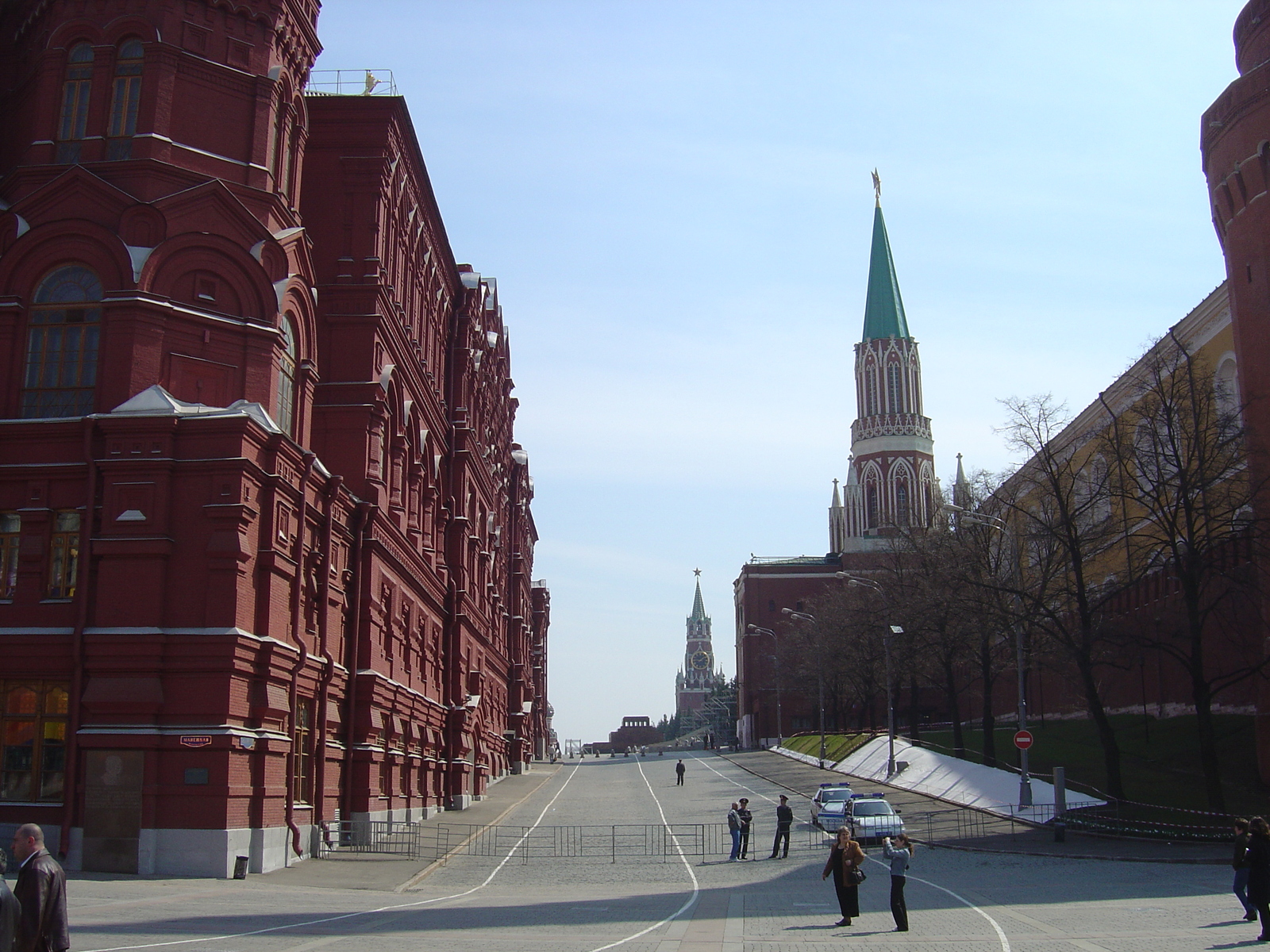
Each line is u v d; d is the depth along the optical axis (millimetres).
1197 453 44062
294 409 32594
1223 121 49094
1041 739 67188
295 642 30125
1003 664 69438
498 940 17781
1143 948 16891
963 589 58531
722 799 62000
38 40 31719
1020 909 22516
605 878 31328
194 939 16750
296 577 30125
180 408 28312
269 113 32281
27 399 29000
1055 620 45500
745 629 135750
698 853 38344
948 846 37750
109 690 26438
